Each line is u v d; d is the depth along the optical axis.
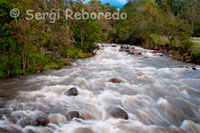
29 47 10.84
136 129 4.39
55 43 15.42
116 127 4.44
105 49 27.78
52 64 13.24
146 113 5.36
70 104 5.73
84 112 5.18
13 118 4.63
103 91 7.25
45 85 8.00
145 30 35.44
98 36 23.69
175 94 7.12
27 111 5.07
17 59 10.62
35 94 6.67
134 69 12.72
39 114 4.88
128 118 4.94
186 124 4.77
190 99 6.63
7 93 6.79
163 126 4.70
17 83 8.34
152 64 15.34
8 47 9.74
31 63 11.90
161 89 7.66
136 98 6.46
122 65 14.70
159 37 33.25
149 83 8.73
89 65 14.52
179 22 32.56
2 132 3.96
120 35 45.22
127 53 23.34
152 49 29.38
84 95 6.68
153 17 36.66
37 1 16.81
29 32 10.08
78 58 18.25
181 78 9.91
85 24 21.12
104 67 13.63
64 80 9.02
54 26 16.91
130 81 9.13
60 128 4.28
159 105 5.90
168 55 21.44
